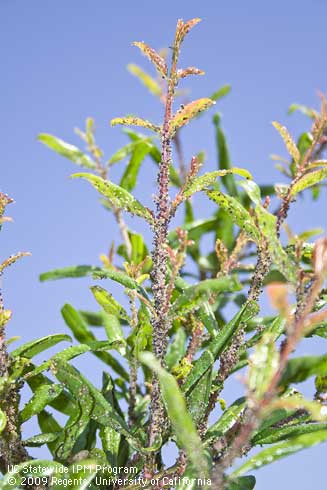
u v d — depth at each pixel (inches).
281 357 19.4
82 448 23.5
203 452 21.3
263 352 20.0
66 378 22.1
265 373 19.8
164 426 22.0
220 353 22.1
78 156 28.5
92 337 26.9
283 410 22.0
